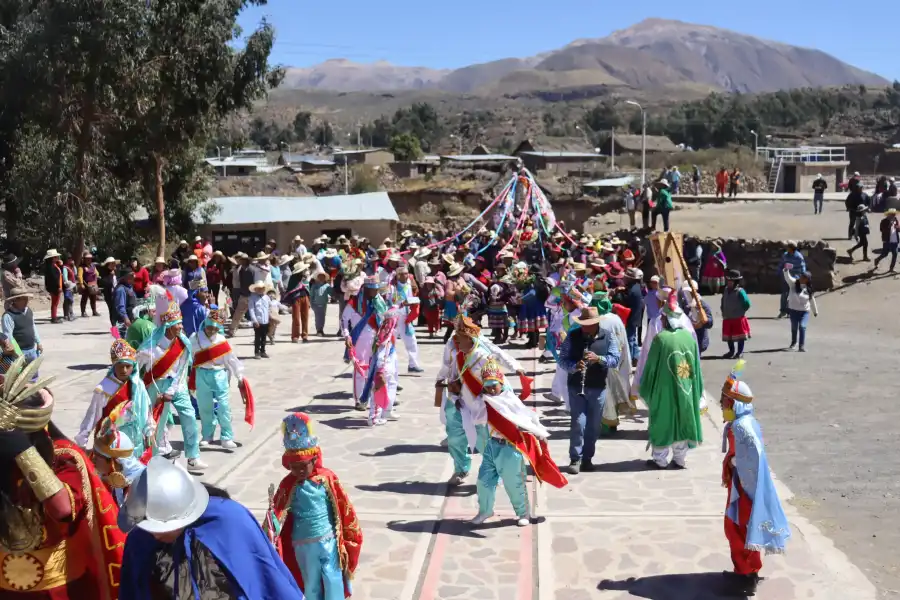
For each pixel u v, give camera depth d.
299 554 5.88
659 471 10.52
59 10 33.84
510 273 20.14
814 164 63.91
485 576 7.59
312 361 18.02
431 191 72.50
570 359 10.41
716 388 15.46
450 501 9.52
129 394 8.21
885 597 7.11
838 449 11.41
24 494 4.21
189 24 37.19
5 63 34.28
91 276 25.42
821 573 7.55
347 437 12.07
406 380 15.92
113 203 38.94
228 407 11.30
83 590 4.49
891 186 40.69
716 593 7.21
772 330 22.62
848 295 26.22
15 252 40.38
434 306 21.28
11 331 12.45
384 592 7.29
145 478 3.90
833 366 17.17
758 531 6.84
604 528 8.66
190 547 3.96
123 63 34.81
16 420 4.13
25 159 36.97
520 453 8.52
